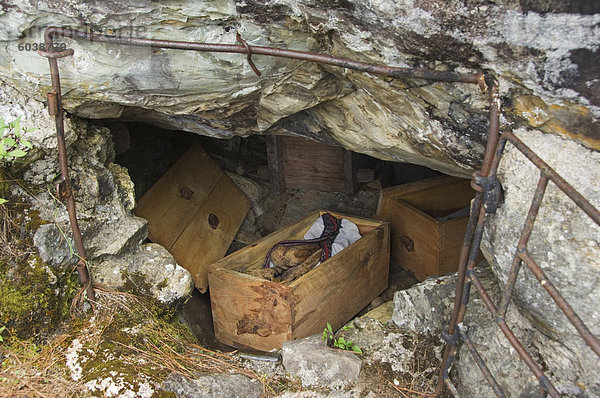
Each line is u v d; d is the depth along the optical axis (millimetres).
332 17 1580
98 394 1839
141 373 1916
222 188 3594
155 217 3107
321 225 3416
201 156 3547
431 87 1629
